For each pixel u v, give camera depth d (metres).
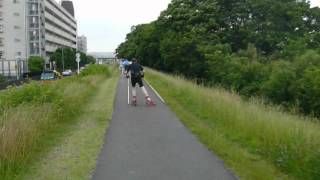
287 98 26.06
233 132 12.12
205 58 44.53
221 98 17.50
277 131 10.41
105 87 32.38
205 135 12.09
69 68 139.12
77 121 15.11
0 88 48.84
